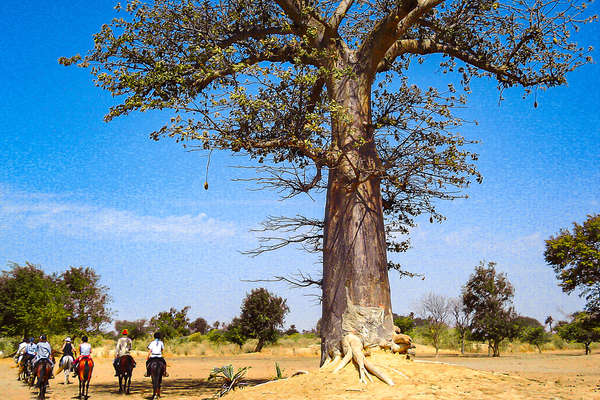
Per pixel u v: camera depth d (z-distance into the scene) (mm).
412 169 12977
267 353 46312
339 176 12875
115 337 56312
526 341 54625
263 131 12664
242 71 12000
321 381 10359
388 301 12117
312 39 14148
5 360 33156
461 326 45531
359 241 12227
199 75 13133
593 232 39688
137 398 14438
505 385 9898
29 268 38094
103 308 44562
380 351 11430
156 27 13516
